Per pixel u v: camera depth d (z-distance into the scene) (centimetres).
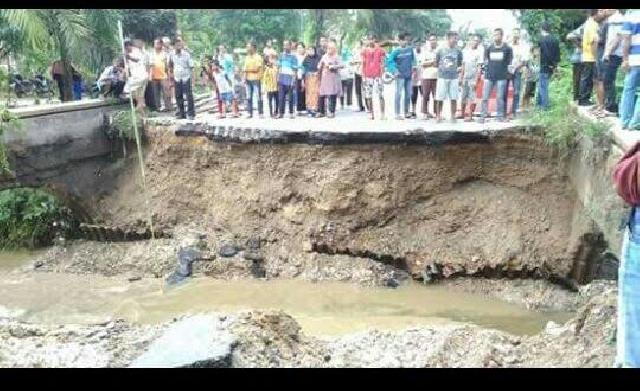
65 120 1557
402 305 1265
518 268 1322
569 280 1279
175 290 1352
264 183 1477
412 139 1362
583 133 1172
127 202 1609
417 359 742
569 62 1642
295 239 1455
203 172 1552
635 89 1009
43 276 1457
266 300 1291
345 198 1412
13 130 1455
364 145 1388
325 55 1614
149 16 2433
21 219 1647
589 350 680
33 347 798
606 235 1041
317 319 1192
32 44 1609
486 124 1406
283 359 729
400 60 1540
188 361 651
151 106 1717
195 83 2177
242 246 1470
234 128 1470
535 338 776
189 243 1495
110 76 1675
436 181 1393
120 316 1214
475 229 1375
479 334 803
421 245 1390
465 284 1352
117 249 1561
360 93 1753
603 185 1055
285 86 1617
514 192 1373
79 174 1597
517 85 1495
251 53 1633
